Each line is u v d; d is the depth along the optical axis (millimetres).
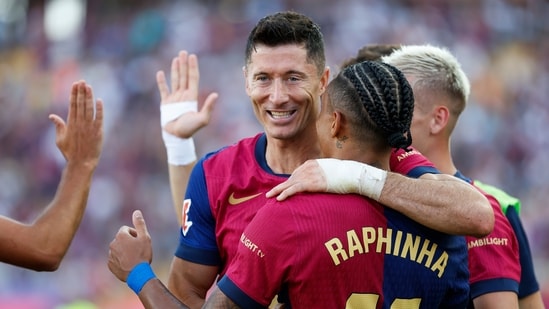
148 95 64625
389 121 11383
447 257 11672
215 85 62750
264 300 11320
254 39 12984
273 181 12781
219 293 11406
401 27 64500
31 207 61469
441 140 14727
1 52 74562
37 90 69938
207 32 67625
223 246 12828
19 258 12484
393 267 11328
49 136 65812
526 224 51312
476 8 67062
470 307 13523
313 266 11148
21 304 45000
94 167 13367
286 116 12945
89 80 67438
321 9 66000
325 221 11219
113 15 72812
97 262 50844
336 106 11641
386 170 11789
